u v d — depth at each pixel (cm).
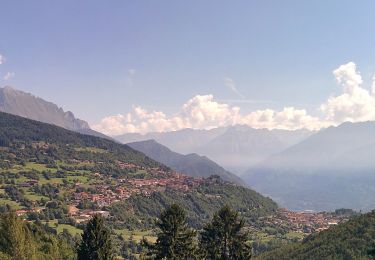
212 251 6875
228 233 6925
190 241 6850
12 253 8694
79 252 7656
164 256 6762
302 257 17962
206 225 7075
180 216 6900
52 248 11544
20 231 9025
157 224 6962
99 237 7656
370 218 18338
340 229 18738
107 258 7631
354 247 16675
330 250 17225
